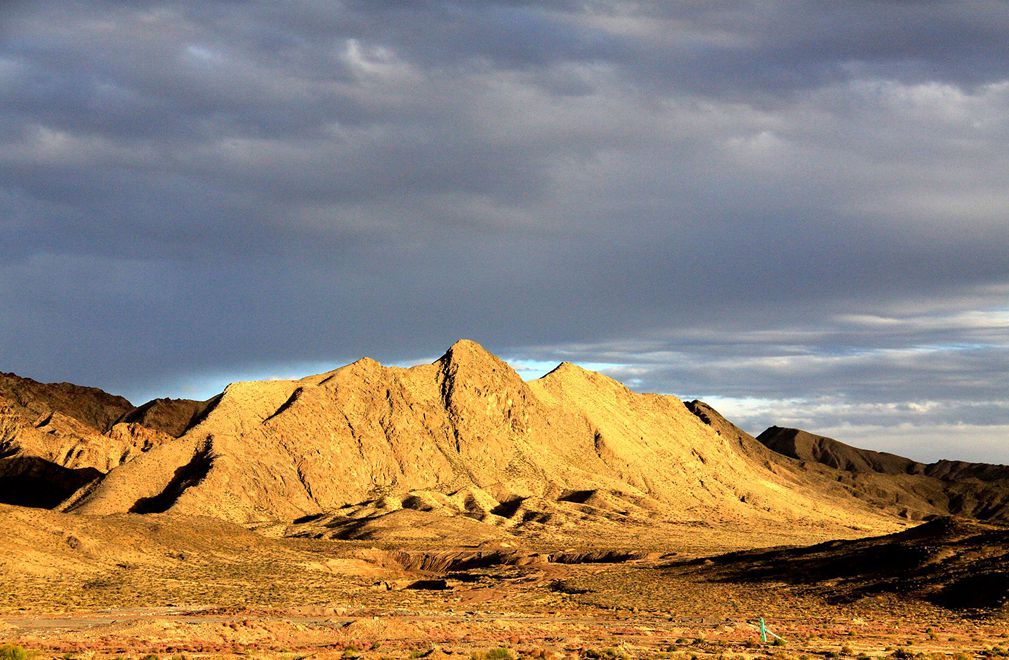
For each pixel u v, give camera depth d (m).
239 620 91.62
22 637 74.88
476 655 61.41
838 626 92.31
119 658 60.38
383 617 94.38
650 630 86.00
